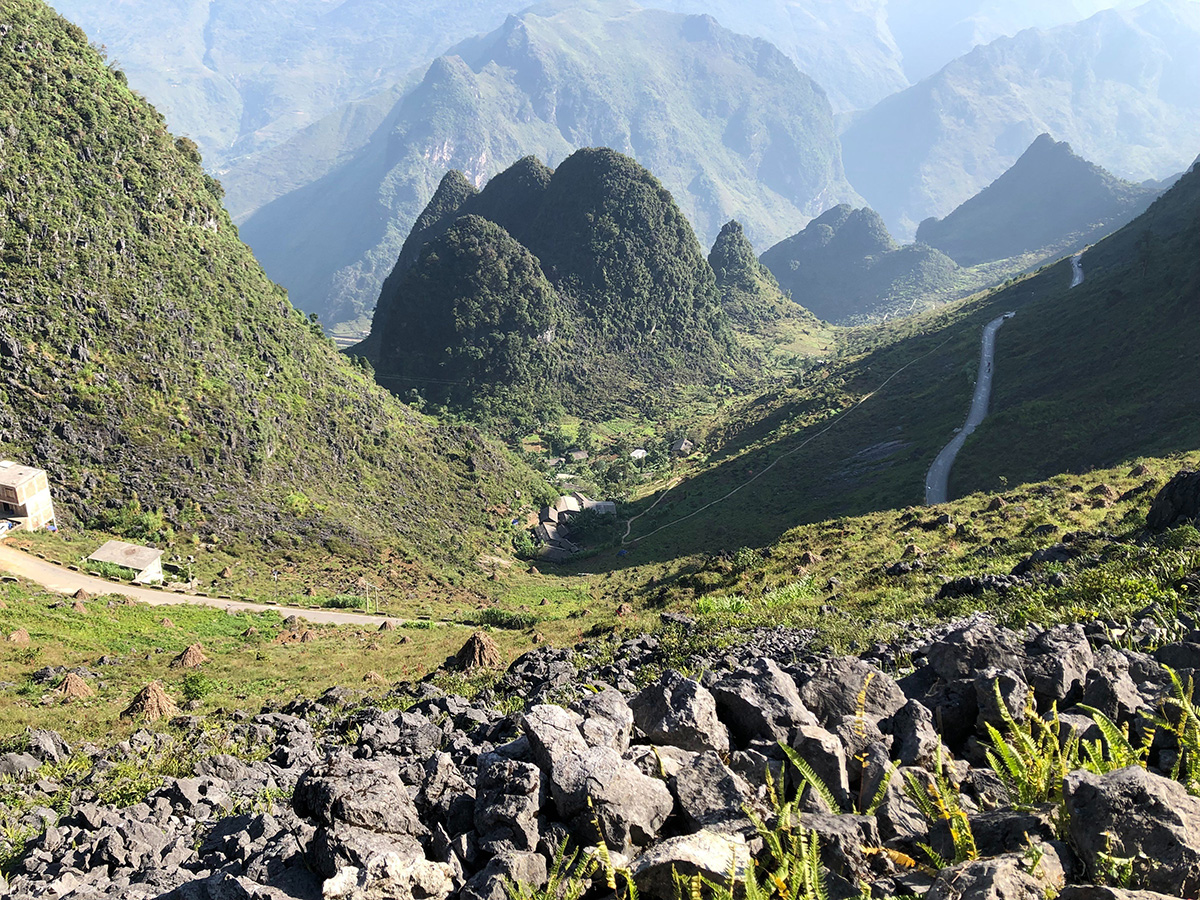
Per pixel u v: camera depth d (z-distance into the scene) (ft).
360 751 46.98
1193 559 54.85
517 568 453.58
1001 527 147.13
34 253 374.63
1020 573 88.22
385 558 401.49
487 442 597.93
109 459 356.18
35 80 419.54
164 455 371.76
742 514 435.53
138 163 446.19
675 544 428.15
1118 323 420.36
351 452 477.36
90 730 114.73
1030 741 18.74
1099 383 364.99
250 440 408.26
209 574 327.67
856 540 175.32
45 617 208.44
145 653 189.67
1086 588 59.67
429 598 362.12
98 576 278.87
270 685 145.48
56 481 333.83
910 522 177.06
